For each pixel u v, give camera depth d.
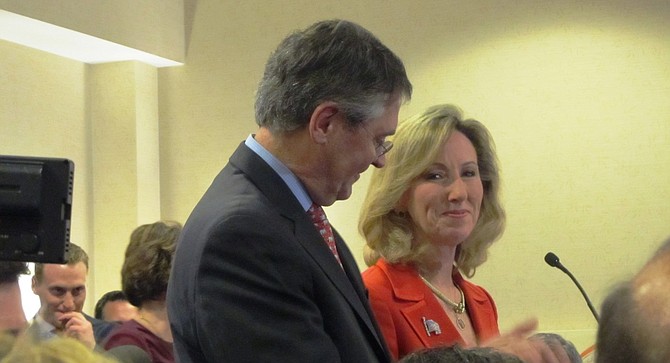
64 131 6.19
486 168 2.53
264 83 1.91
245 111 6.41
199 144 6.51
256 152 1.90
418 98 5.96
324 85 1.85
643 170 5.50
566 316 5.58
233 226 1.75
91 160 6.43
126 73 6.39
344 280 1.88
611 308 0.83
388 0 6.05
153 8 6.30
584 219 5.59
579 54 5.63
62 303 3.74
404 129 2.40
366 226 2.42
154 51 6.30
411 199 2.38
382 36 6.06
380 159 1.96
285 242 1.77
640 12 5.53
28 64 5.89
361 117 1.86
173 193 6.55
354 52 1.87
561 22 5.67
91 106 6.45
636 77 5.53
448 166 2.38
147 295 3.06
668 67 5.48
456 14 5.90
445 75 5.91
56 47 6.00
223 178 1.90
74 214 6.27
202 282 1.73
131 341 2.98
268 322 1.71
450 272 2.47
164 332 3.06
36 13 5.35
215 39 6.49
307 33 1.90
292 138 1.88
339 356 1.78
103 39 5.84
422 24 5.97
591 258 5.56
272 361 1.68
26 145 5.84
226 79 6.46
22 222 1.31
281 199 1.84
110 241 6.39
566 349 1.74
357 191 6.02
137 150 6.36
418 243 2.41
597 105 5.59
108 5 5.89
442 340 2.31
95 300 6.39
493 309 2.55
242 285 1.72
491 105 5.80
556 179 5.64
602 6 5.60
